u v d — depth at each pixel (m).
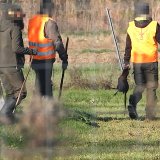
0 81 32.06
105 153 29.50
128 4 53.12
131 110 39.47
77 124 32.56
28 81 31.78
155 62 39.19
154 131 35.47
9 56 31.34
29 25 32.84
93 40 63.19
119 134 34.19
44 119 26.31
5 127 27.56
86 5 57.50
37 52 31.95
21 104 31.36
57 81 36.44
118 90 40.72
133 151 30.11
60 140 26.95
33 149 26.19
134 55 39.44
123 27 59.44
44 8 33.12
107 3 58.12
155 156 29.22
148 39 39.25
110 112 40.50
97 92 47.34
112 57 57.53
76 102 42.53
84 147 29.20
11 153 26.45
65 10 54.62
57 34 32.91
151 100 38.50
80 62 57.78
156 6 45.03
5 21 30.97
